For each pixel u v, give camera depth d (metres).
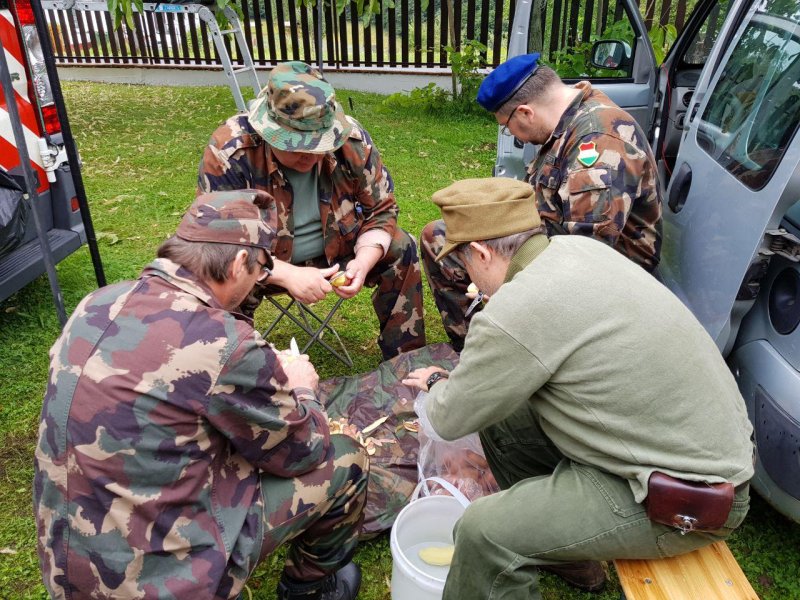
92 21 9.70
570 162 2.46
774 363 2.08
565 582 2.16
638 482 1.53
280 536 1.65
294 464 1.63
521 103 2.55
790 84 2.19
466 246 1.77
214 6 5.96
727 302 2.18
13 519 2.35
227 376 1.43
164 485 1.42
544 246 1.72
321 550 1.82
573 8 5.70
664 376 1.49
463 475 2.26
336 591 1.99
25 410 2.89
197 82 9.59
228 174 2.55
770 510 2.39
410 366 2.87
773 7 2.52
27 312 3.61
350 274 2.65
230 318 1.48
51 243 3.47
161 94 8.98
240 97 6.05
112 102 8.48
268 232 1.58
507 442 2.04
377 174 2.78
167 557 1.43
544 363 1.51
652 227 2.59
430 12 8.33
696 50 3.85
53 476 1.39
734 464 1.51
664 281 2.80
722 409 1.53
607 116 2.44
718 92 2.73
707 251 2.39
